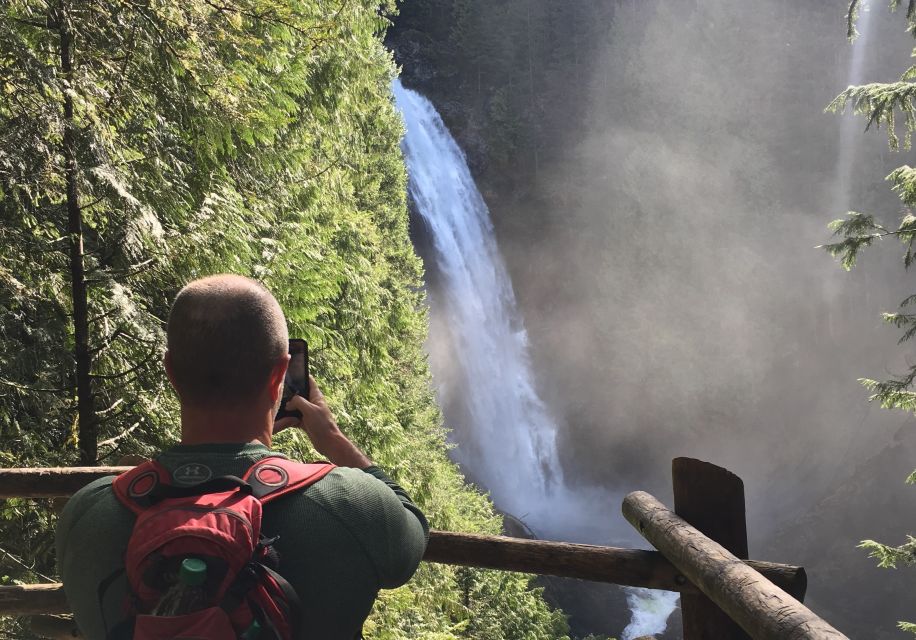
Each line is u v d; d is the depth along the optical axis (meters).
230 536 1.14
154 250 5.84
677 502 2.30
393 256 27.89
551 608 37.34
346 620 1.23
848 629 38.03
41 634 2.96
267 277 6.98
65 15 5.36
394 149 29.33
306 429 1.56
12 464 5.70
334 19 9.52
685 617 2.35
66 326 6.22
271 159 9.22
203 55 6.04
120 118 5.96
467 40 62.50
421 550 1.38
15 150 5.10
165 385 6.31
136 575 1.15
